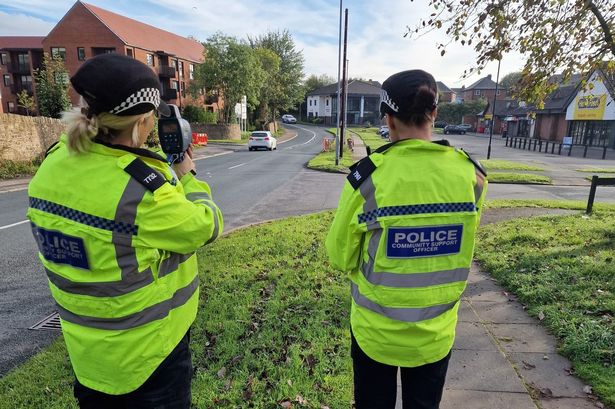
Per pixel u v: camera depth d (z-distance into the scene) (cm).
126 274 138
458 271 161
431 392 171
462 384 284
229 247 605
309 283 457
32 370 305
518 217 813
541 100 630
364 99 8169
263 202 1061
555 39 566
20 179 1427
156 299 146
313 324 362
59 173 139
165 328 150
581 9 530
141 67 142
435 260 157
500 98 7744
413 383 172
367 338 164
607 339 321
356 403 182
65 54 4144
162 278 147
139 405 154
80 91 135
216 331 352
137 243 137
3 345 361
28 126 1560
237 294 430
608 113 3381
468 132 6906
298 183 1402
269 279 474
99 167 136
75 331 145
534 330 358
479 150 3306
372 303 161
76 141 135
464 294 437
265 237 657
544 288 423
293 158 2423
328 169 1777
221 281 468
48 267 145
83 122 136
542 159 2536
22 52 4716
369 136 4719
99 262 137
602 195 1220
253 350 324
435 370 170
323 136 5241
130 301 140
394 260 154
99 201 134
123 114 138
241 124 4731
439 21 591
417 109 158
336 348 325
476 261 543
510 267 498
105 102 134
